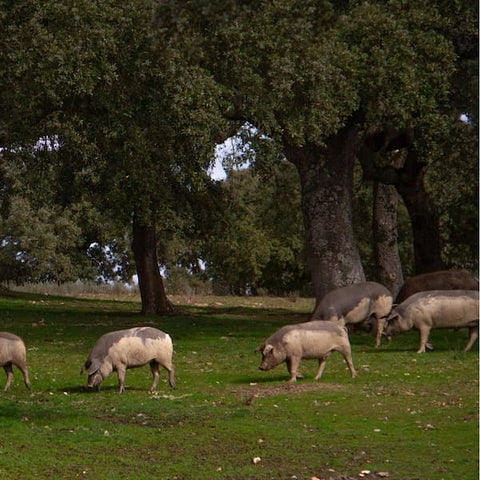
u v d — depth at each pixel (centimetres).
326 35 2816
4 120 3172
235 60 2761
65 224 6706
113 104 2903
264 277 7488
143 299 4556
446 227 4091
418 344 2947
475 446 1498
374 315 2911
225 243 6869
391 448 1498
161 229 5275
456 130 3428
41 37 2528
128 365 2067
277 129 2872
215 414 1777
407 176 4119
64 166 4262
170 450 1487
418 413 1783
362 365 2453
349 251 3628
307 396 1986
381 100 3164
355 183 5494
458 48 3419
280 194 5878
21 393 2077
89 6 2581
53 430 1622
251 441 1550
